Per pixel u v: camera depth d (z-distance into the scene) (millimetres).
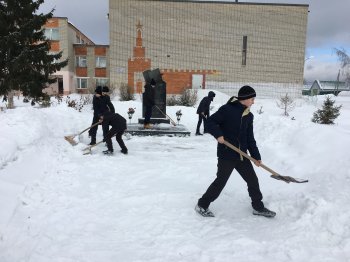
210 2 28938
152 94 11258
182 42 29078
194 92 23469
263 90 30188
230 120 3867
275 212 4062
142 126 11906
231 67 29750
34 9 19703
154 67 29016
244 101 3873
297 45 29984
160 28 28781
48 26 33000
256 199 4004
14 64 18469
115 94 27344
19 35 18656
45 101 19969
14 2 18891
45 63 19891
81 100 21703
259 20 29531
